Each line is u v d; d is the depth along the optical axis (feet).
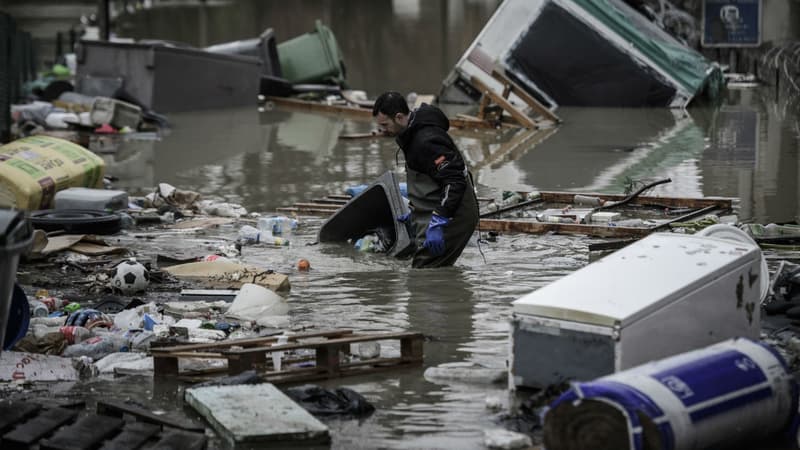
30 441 66.03
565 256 123.03
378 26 591.78
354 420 71.72
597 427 59.82
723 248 77.56
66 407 74.02
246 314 96.94
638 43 303.27
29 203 145.59
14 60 285.23
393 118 114.01
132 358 84.84
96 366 83.51
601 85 306.14
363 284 110.93
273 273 111.45
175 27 604.90
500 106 267.80
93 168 158.81
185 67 294.87
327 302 103.60
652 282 71.87
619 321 67.41
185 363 84.79
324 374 80.48
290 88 327.06
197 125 272.31
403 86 369.91
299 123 278.05
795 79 322.55
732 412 61.98
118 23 631.15
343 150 225.35
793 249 120.47
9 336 81.76
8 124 242.17
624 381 60.64
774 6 370.94
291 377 79.25
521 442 66.18
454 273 114.83
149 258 124.98
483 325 94.43
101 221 138.31
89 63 289.53
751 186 168.66
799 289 96.12
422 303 102.42
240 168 201.16
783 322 89.97
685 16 387.75
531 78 310.04
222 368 82.28
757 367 64.69
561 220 141.28
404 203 125.29
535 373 71.56
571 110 302.04
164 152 225.97
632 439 58.39
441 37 535.60
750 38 371.35
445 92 318.24
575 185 175.11
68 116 260.83
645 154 210.18
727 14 370.94
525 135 249.75
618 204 152.46
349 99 319.06
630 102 305.94
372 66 434.71
